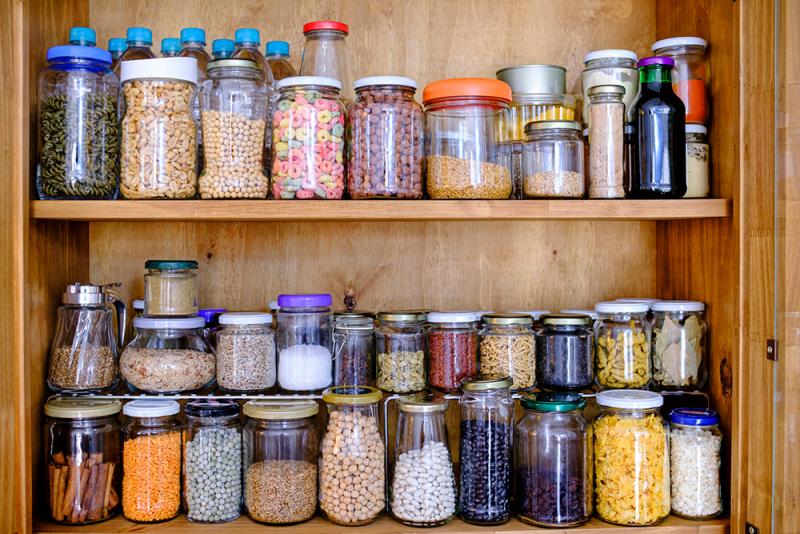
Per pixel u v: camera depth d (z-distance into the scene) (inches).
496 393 57.1
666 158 57.6
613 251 69.4
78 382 58.2
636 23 69.4
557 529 55.6
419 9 67.9
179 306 58.9
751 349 55.1
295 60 67.1
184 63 55.8
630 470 56.5
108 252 66.8
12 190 53.5
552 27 68.8
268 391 60.9
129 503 56.8
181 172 55.7
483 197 56.8
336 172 56.4
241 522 56.8
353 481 55.8
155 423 57.5
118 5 66.4
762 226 54.2
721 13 58.4
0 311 52.2
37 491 58.0
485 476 56.6
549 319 60.7
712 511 57.4
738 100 55.1
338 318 61.3
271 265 67.5
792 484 52.2
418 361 60.7
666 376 61.7
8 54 53.1
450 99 56.6
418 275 68.2
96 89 56.4
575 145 57.9
